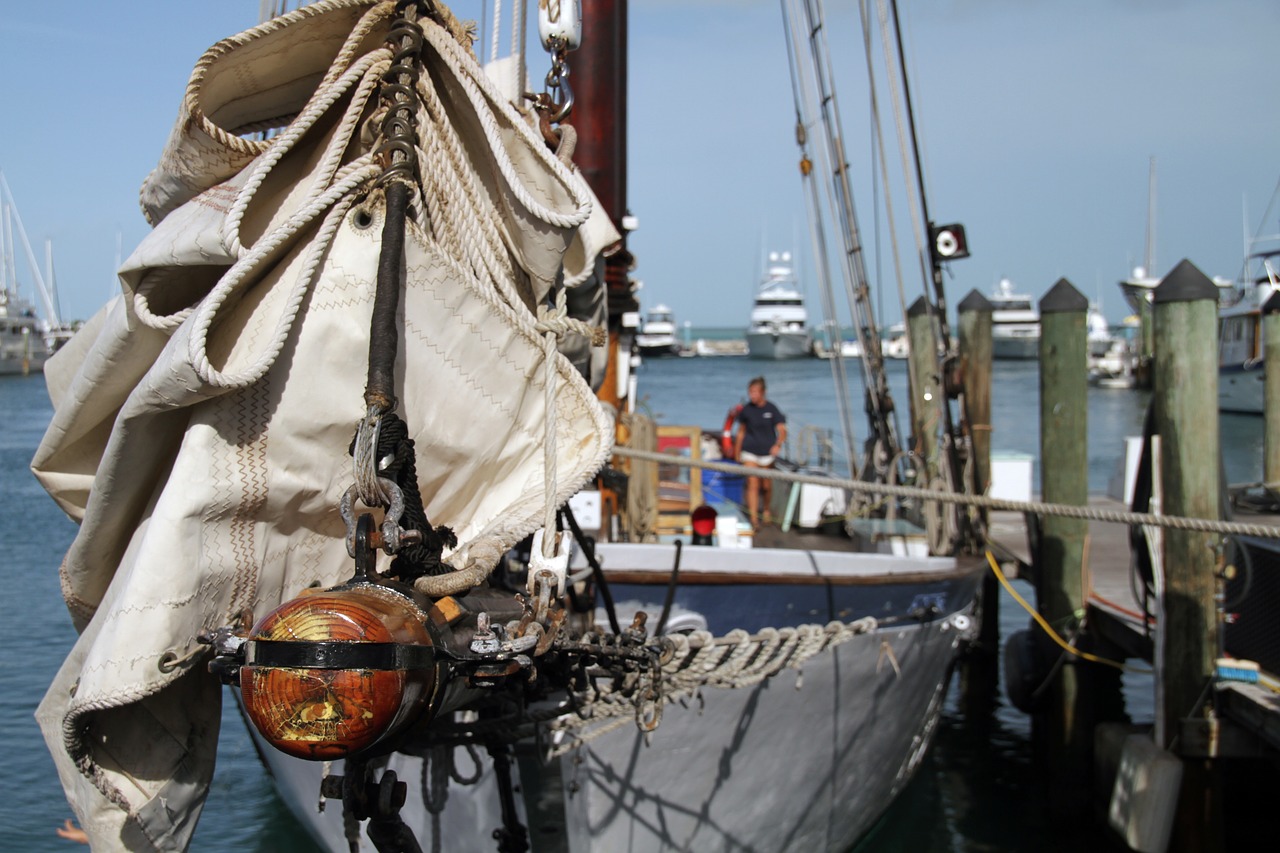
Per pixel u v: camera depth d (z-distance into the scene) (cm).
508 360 227
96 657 195
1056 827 795
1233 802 786
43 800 761
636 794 487
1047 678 862
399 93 215
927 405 1059
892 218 946
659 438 983
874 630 572
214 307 188
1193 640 694
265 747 652
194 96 210
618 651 267
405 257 208
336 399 207
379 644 169
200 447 199
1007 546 1205
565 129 283
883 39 909
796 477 559
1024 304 7894
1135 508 761
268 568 214
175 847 222
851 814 651
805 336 8381
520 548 380
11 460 2355
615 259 675
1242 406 3206
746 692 505
